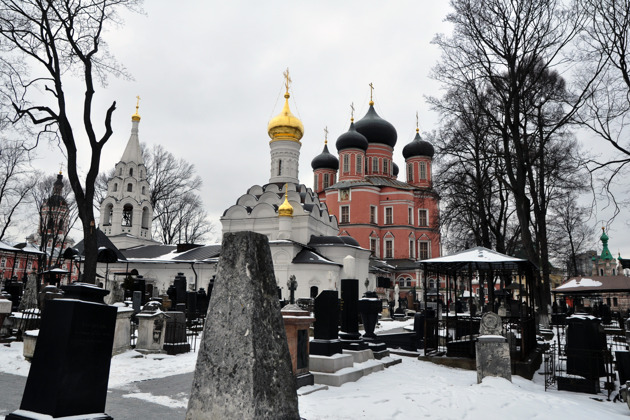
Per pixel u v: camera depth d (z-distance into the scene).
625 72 17.36
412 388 9.85
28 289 18.56
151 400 7.96
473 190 27.59
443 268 17.70
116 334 12.86
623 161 17.64
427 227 72.25
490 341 10.88
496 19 22.11
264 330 3.50
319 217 53.31
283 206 47.22
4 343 13.55
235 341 3.43
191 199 54.97
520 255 32.97
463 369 13.91
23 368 10.16
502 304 19.83
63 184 43.44
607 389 11.05
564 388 11.33
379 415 7.55
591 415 8.16
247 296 3.51
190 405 3.45
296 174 56.25
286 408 3.48
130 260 48.34
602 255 75.19
